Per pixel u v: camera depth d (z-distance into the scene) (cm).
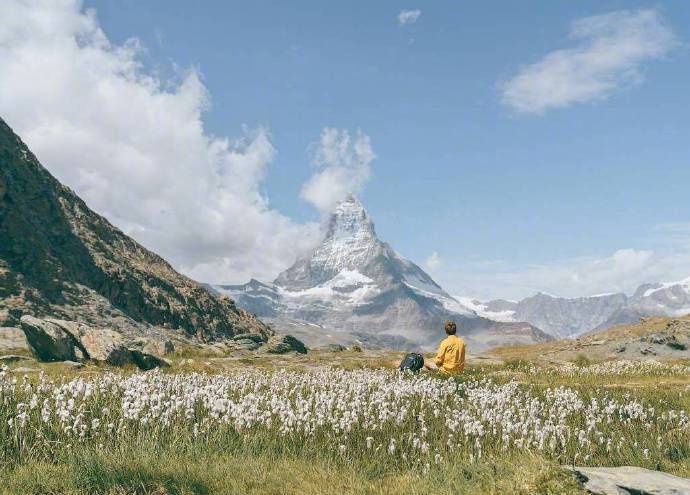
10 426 981
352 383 1705
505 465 941
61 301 4769
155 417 1117
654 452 1211
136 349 2856
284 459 1047
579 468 857
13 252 4897
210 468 925
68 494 774
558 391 1739
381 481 955
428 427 1290
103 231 6825
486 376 2375
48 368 2333
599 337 5809
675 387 2156
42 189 5953
